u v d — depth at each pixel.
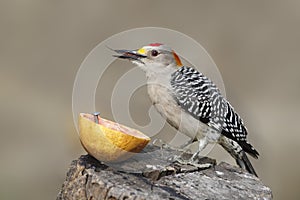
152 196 6.62
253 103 17.50
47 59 18.84
